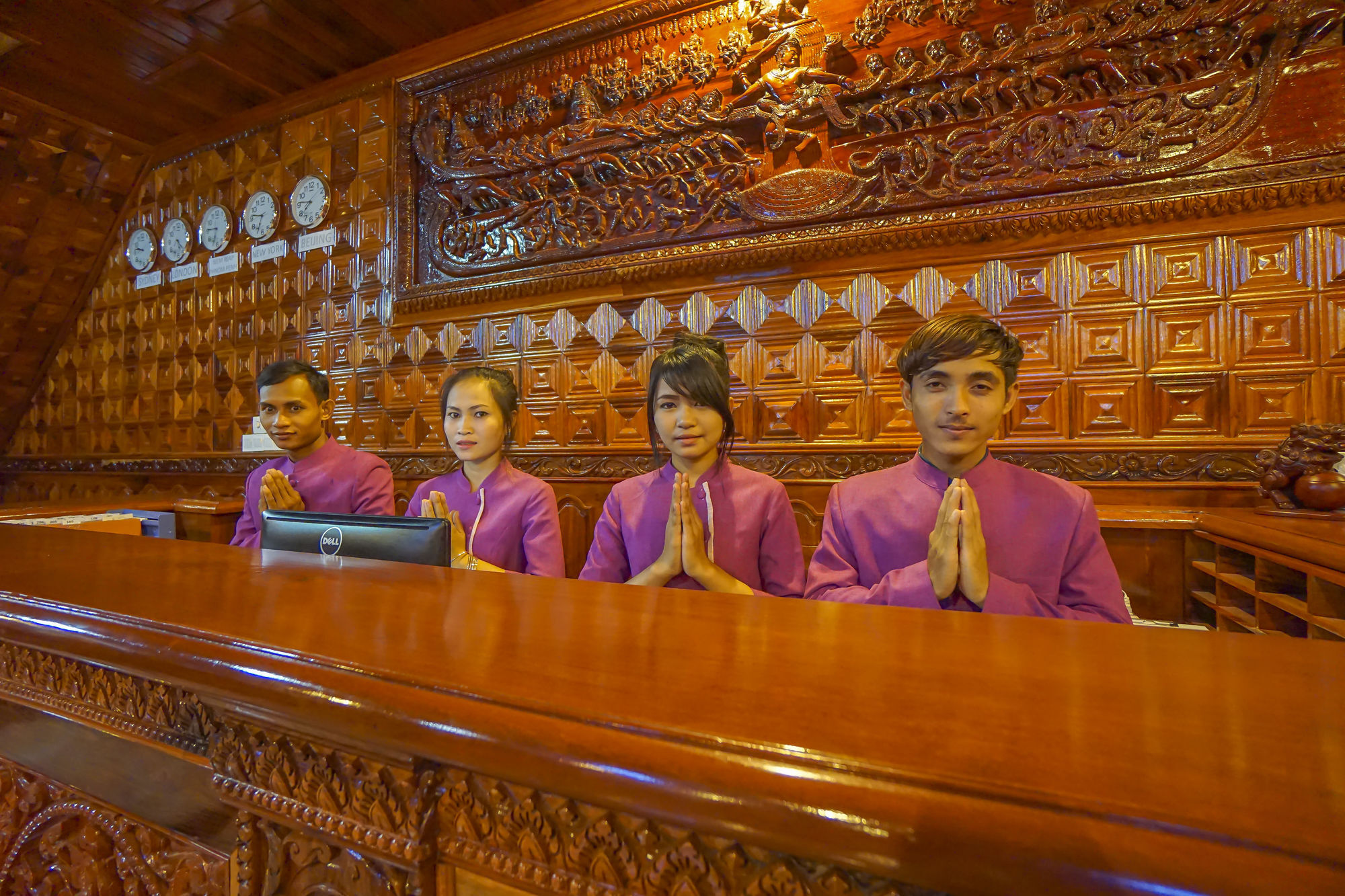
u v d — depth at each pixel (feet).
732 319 8.63
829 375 8.14
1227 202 6.42
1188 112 6.60
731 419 4.29
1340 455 4.60
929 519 3.44
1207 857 0.67
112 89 11.50
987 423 3.22
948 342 3.18
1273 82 6.34
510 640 1.50
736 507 4.29
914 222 7.56
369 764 1.39
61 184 12.76
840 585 3.55
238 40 10.37
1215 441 6.53
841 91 8.09
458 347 10.41
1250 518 4.69
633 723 1.02
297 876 1.58
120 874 2.05
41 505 8.27
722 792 0.90
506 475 5.47
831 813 0.84
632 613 1.76
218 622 1.64
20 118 11.62
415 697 1.19
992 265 7.39
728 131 8.75
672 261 8.71
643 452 9.09
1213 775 0.81
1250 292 6.45
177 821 1.93
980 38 7.52
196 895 1.84
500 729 1.08
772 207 8.30
